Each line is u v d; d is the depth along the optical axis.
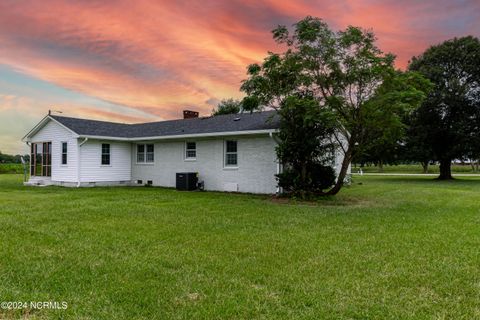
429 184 22.62
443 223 8.40
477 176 35.41
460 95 26.84
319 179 13.94
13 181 23.16
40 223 7.95
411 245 6.21
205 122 20.50
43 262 5.06
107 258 5.30
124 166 20.73
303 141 13.19
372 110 12.16
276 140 15.12
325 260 5.27
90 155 19.09
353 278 4.51
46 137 20.41
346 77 12.52
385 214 9.78
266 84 13.58
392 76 11.89
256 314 3.50
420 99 11.59
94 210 9.90
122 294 3.95
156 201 12.20
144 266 4.92
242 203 12.02
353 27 12.39
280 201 12.93
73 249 5.79
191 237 6.73
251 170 16.38
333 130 13.82
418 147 29.08
